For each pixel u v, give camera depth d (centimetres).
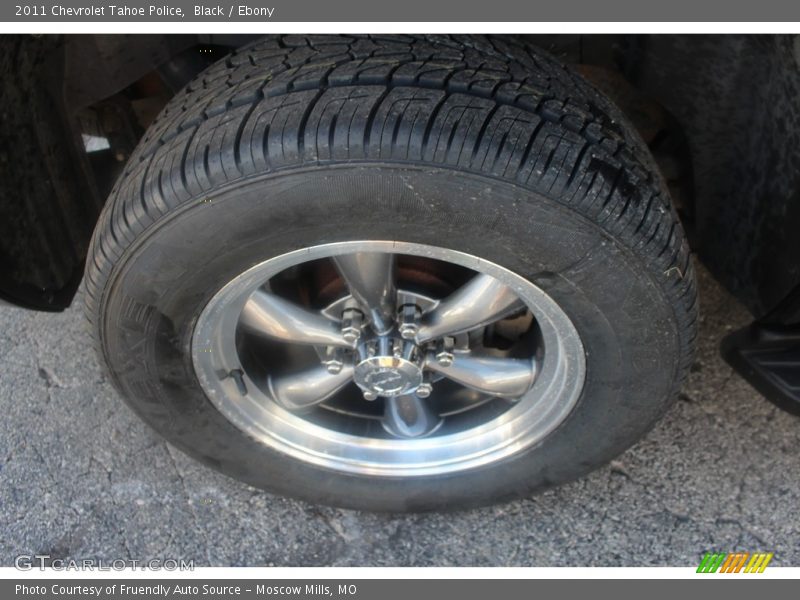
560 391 185
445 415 216
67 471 240
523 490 212
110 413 251
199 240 155
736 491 228
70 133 192
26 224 185
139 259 160
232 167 145
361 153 141
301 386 204
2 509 233
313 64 155
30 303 196
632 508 227
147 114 222
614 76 208
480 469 205
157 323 172
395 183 144
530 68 163
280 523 229
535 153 143
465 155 141
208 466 215
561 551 221
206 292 166
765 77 171
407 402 206
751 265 200
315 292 200
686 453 236
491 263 158
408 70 151
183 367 182
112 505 233
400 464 208
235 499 233
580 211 146
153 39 178
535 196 144
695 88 180
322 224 152
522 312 205
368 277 174
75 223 203
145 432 247
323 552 223
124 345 177
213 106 156
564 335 171
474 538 224
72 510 232
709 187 198
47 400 255
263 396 202
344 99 146
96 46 178
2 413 252
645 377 175
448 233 152
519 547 222
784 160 175
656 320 163
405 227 152
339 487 214
